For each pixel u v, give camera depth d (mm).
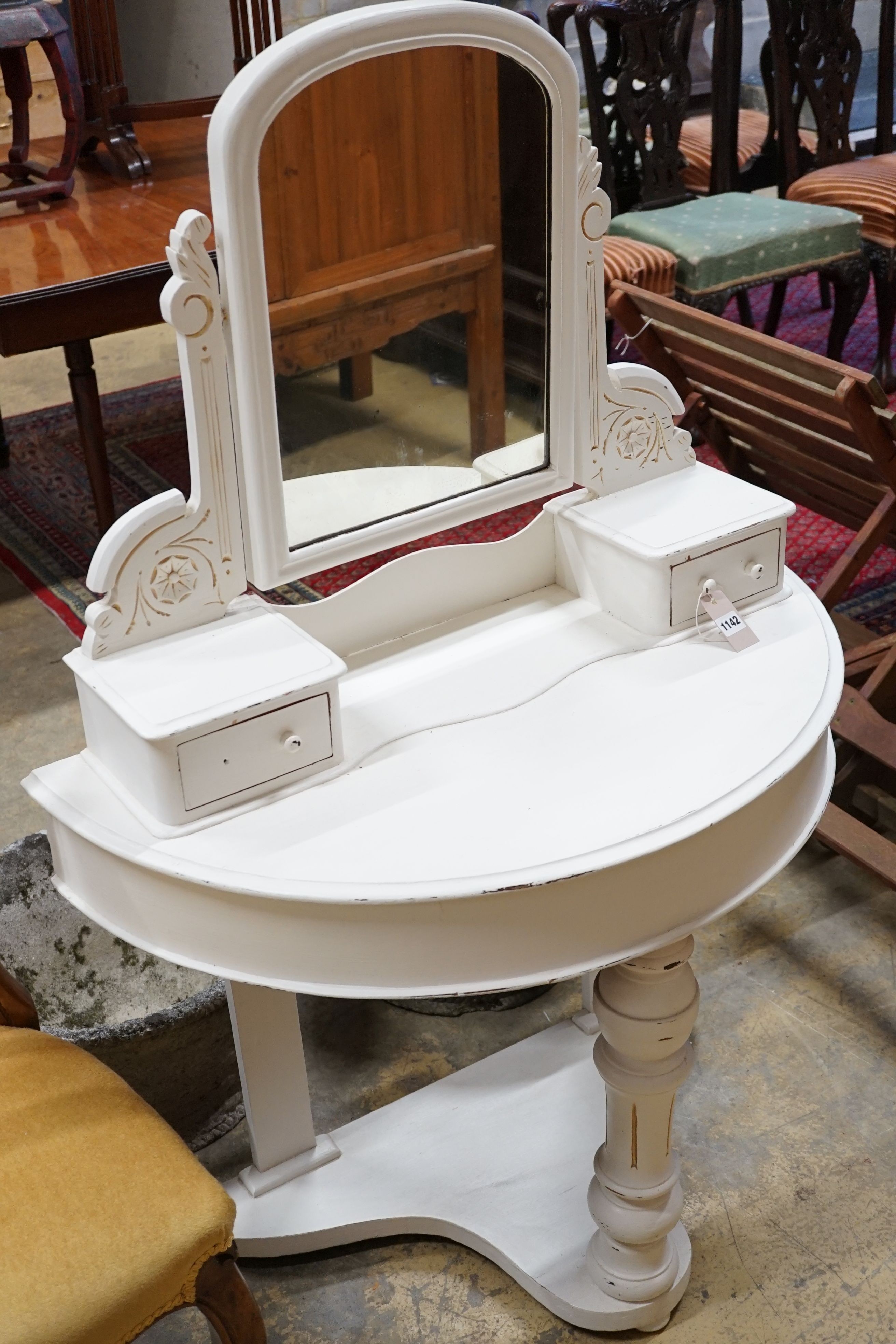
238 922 1118
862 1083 1801
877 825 2236
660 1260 1472
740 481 1480
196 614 1255
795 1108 1771
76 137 2951
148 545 1193
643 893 1136
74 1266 1078
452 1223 1592
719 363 2260
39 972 1867
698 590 1389
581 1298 1494
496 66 1168
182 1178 1158
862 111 5000
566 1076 1779
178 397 3980
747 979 1968
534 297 1300
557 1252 1545
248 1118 1592
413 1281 1595
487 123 1184
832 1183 1672
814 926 2059
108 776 1227
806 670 1331
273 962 1129
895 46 4082
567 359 1354
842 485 2332
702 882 1170
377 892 1067
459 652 1391
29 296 2508
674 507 1432
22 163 3080
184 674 1181
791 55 3881
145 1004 1919
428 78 1140
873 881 2145
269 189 1096
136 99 3549
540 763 1214
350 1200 1619
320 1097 1823
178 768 1124
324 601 1346
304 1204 1615
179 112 3150
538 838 1117
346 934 1100
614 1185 1396
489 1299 1571
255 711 1143
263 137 1068
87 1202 1123
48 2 2893
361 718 1289
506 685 1331
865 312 4348
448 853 1106
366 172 1141
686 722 1261
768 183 4254
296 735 1178
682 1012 1271
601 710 1287
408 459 1307
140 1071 1584
